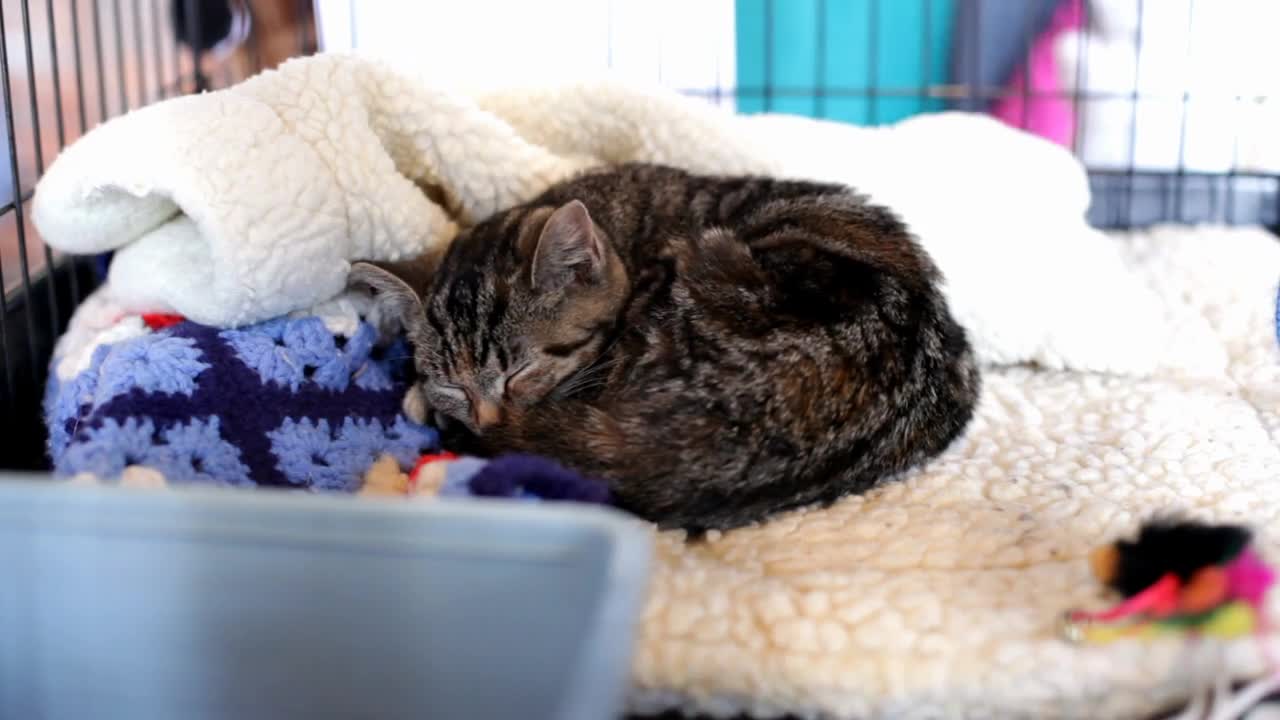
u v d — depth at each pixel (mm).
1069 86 1499
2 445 1075
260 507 800
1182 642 894
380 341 1095
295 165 1031
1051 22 1492
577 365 1079
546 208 1097
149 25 1415
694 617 925
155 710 826
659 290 1068
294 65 1077
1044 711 906
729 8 1502
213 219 1002
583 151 1211
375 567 800
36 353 1137
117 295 1062
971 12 1497
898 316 1033
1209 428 1096
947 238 1187
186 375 994
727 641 915
